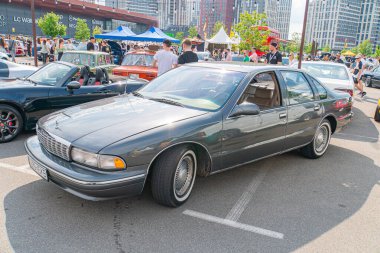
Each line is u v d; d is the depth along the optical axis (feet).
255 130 13.12
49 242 9.23
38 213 10.69
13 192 12.02
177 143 10.57
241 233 10.24
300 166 16.58
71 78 19.62
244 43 87.35
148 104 12.50
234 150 12.49
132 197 12.03
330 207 12.33
